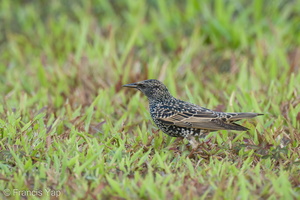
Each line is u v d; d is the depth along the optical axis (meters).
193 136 10.23
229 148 9.84
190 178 8.58
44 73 14.05
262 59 14.76
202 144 9.78
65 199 8.23
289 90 12.48
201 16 17.09
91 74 14.22
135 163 9.23
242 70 13.75
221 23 16.11
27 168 8.92
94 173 8.89
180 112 10.17
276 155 9.27
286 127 10.84
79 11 17.94
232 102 11.74
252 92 12.16
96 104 12.26
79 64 14.23
